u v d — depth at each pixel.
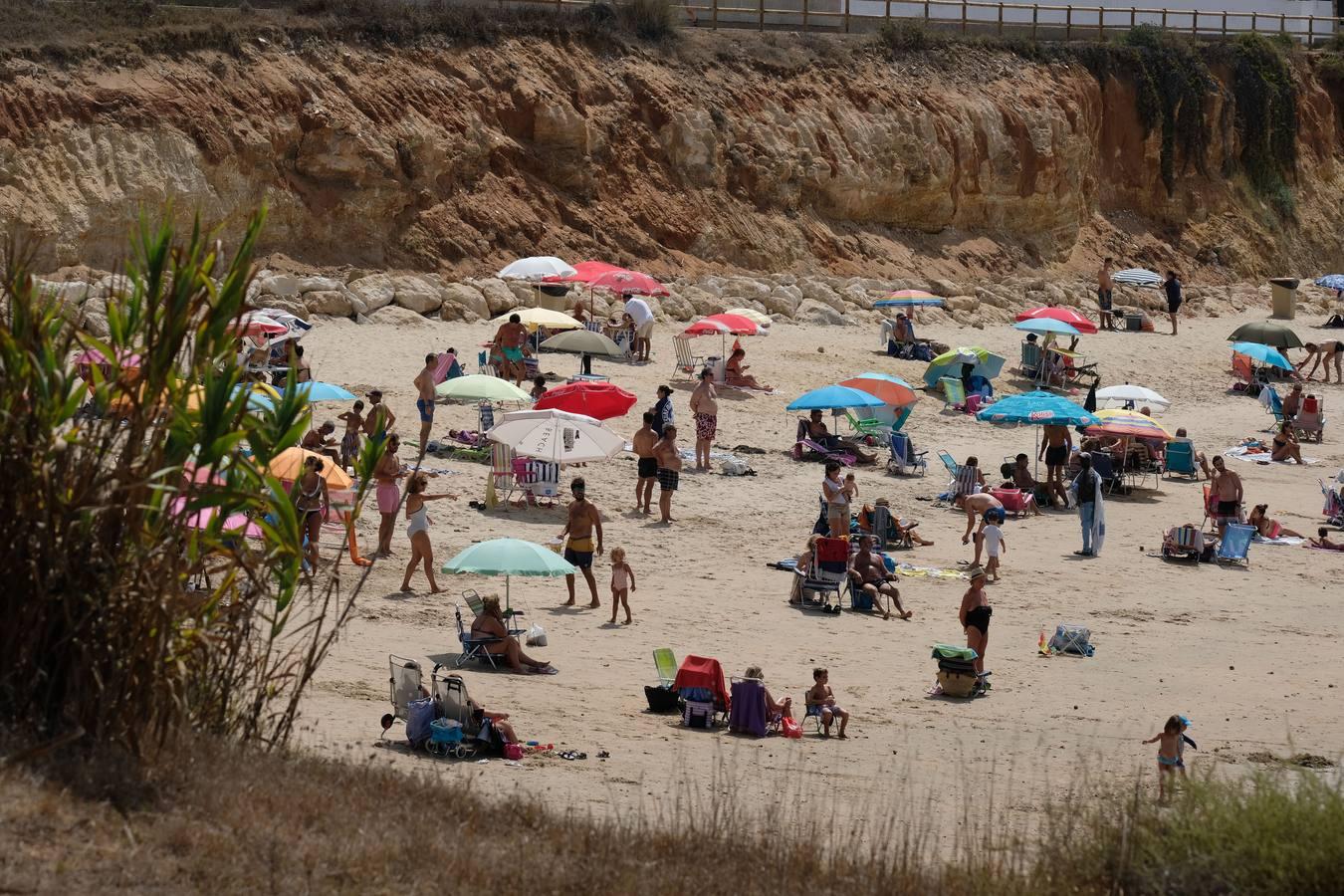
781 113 199.75
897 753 57.66
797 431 121.00
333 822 36.06
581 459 93.12
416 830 36.75
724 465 113.06
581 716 59.47
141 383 38.38
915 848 41.81
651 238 182.25
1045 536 104.31
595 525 78.19
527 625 73.62
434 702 52.72
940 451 127.25
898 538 97.94
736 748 57.03
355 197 160.25
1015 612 83.50
